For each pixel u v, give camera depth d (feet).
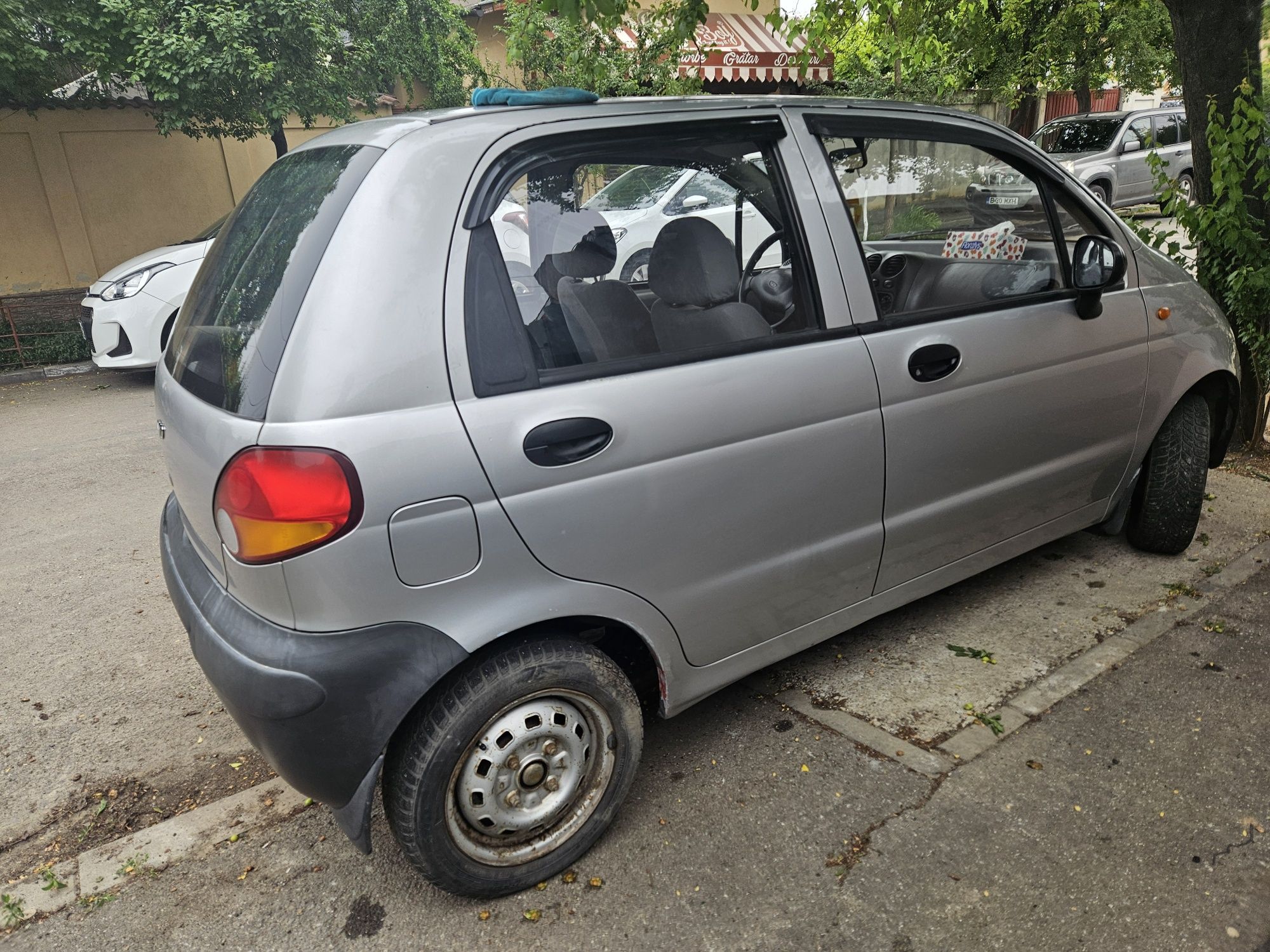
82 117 36.63
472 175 6.27
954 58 40.11
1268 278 13.19
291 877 7.38
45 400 26.35
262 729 5.95
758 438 7.32
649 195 7.43
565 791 7.02
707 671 7.79
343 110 32.42
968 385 8.68
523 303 6.45
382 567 5.79
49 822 8.27
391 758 6.36
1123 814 7.41
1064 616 10.59
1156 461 11.28
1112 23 48.55
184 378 7.11
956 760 8.20
